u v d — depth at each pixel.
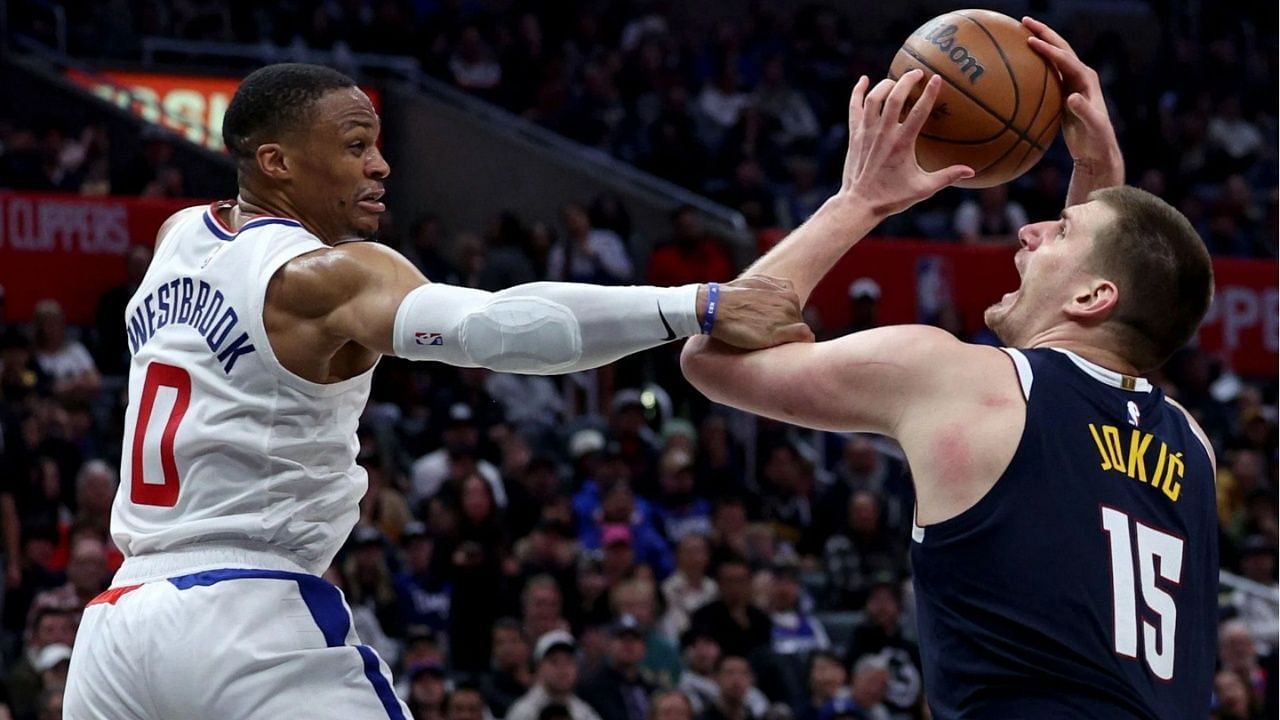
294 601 3.28
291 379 3.24
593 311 3.17
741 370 3.14
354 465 3.43
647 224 16.45
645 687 9.39
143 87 16.83
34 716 8.29
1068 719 2.74
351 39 17.66
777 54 19.08
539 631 9.55
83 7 16.98
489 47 18.38
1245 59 21.08
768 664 9.87
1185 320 3.00
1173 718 2.81
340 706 3.26
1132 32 22.08
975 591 2.81
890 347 2.95
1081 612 2.77
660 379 13.61
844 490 11.88
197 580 3.23
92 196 13.12
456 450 10.52
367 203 3.42
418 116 17.11
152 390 3.33
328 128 3.36
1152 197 3.05
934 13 20.95
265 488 3.27
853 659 10.08
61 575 9.49
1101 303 2.97
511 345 3.16
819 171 18.08
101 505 9.61
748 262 15.57
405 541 9.95
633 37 19.22
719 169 17.36
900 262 14.08
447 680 9.23
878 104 3.40
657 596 10.12
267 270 3.23
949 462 2.83
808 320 13.52
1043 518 2.79
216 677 3.18
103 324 12.55
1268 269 15.52
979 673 2.80
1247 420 13.62
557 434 12.64
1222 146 19.77
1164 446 2.94
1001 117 3.42
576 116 17.73
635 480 11.62
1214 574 2.99
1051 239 3.09
